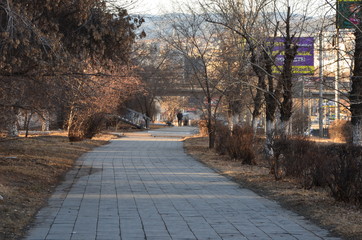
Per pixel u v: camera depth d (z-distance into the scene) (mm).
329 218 8039
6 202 9062
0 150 19062
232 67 21438
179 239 6738
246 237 6906
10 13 8984
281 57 18406
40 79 11852
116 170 16594
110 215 8531
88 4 11156
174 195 11117
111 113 35000
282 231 7324
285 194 10852
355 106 13000
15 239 6598
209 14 22703
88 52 11992
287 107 14938
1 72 10797
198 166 18297
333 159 10180
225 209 9297
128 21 11969
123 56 12789
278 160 13406
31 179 12789
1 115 14820
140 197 10742
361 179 9086
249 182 13336
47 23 10930
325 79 13305
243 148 19156
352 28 12078
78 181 13555
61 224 7680
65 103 13242
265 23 17656
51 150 21859
